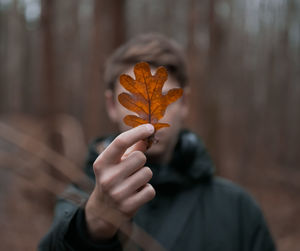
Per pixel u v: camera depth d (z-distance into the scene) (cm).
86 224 104
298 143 1226
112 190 87
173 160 173
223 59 576
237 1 855
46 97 488
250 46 1062
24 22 646
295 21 930
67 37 742
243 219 179
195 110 506
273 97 1195
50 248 114
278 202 691
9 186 368
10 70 626
